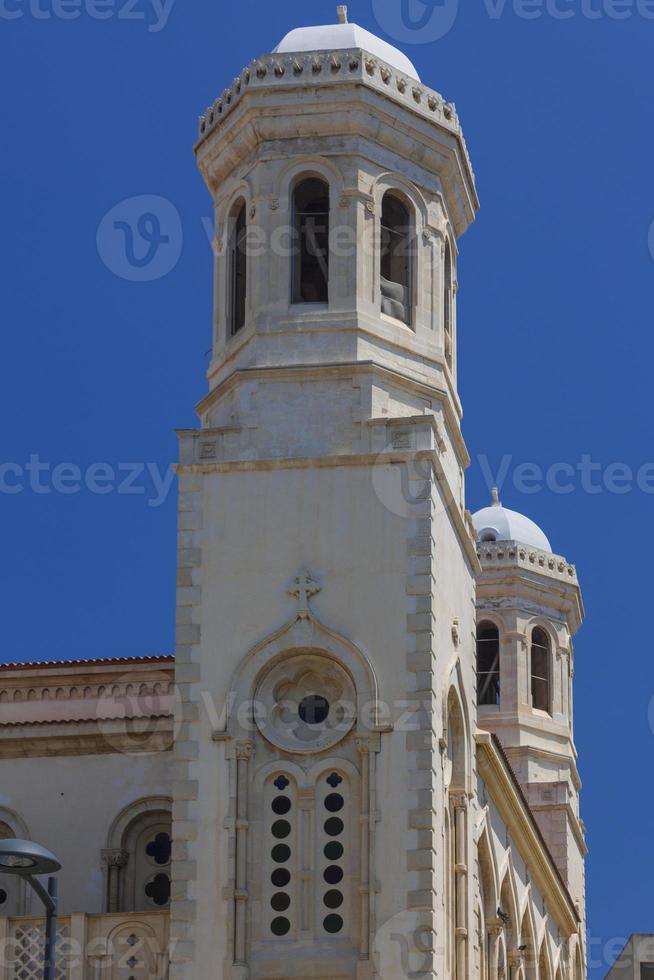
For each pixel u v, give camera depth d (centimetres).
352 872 6309
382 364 6788
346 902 6291
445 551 6769
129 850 6981
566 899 8669
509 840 7744
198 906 6294
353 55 6962
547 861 8219
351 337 6788
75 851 6969
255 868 6341
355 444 6675
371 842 6288
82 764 7056
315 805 6372
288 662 6506
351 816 6356
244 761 6419
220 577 6588
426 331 6962
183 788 6406
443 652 6625
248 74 6981
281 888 6319
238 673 6494
